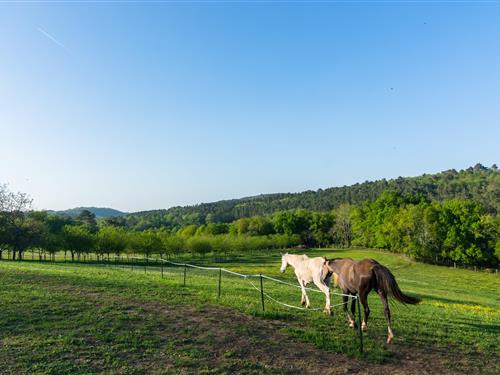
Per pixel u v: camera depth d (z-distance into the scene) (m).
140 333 12.15
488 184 191.88
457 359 11.77
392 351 11.98
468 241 83.44
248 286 25.86
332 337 12.88
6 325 12.30
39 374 8.95
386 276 12.69
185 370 9.66
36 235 73.19
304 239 157.12
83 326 12.59
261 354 11.12
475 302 35.78
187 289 20.95
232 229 166.00
